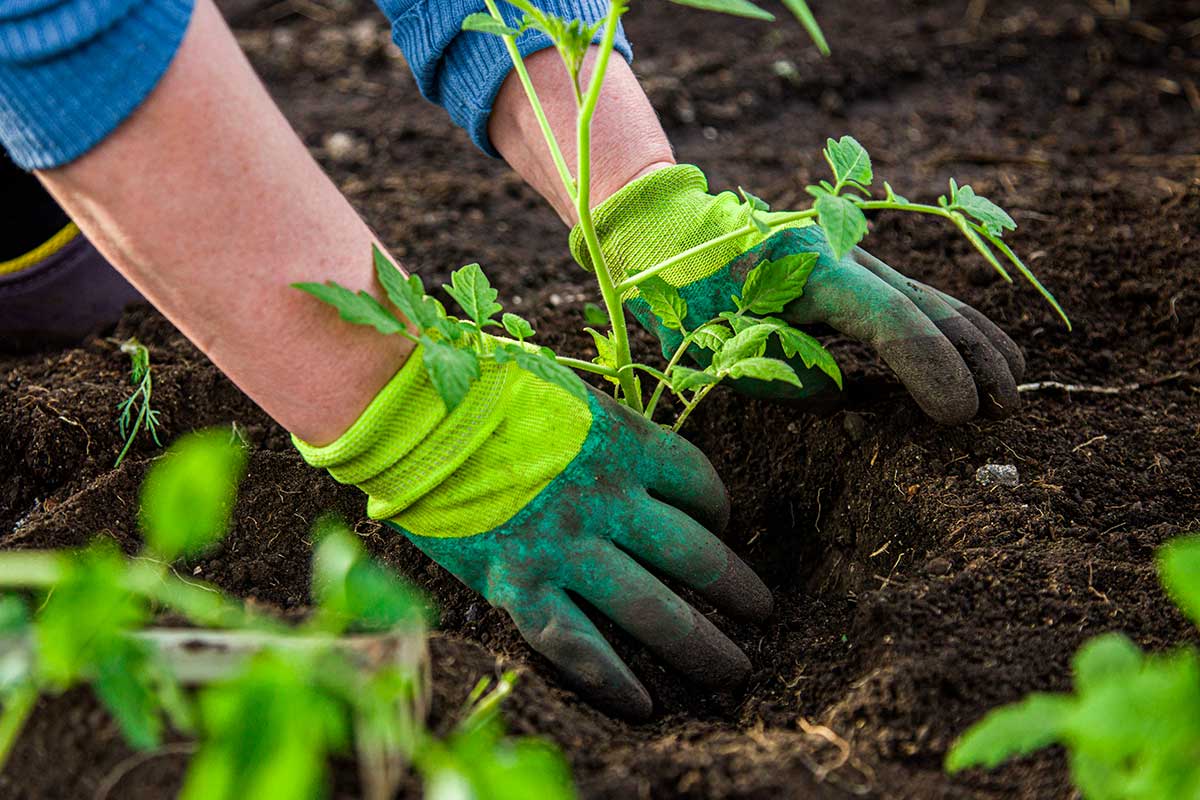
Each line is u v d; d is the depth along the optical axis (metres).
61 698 0.99
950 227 1.42
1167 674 0.92
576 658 1.07
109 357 1.31
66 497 1.22
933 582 1.10
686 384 1.09
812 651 1.11
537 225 1.49
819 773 1.01
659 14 1.95
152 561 1.15
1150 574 1.09
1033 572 1.10
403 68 1.84
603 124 1.17
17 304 1.32
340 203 1.04
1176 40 1.79
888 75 1.75
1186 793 0.91
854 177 1.07
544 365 1.05
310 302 1.02
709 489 1.12
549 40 1.14
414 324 1.05
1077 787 0.99
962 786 1.01
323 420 1.05
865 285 1.13
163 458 1.21
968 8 1.92
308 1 2.05
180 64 0.98
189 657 0.97
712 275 1.16
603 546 1.09
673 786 1.01
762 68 1.76
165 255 1.00
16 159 0.99
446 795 0.91
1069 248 1.38
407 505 1.07
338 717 0.94
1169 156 1.53
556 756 1.01
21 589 1.11
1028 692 1.04
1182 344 1.30
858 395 1.23
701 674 1.09
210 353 1.04
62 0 0.96
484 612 1.13
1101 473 1.17
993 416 1.16
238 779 0.89
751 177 1.55
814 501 1.22
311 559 1.17
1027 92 1.70
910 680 1.04
